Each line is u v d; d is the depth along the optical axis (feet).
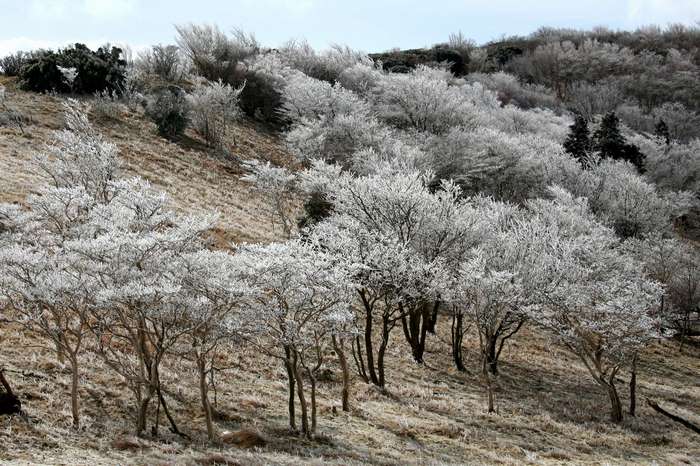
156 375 57.16
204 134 181.16
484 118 207.62
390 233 94.53
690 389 116.37
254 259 61.87
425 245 99.40
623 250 143.13
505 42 544.21
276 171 134.21
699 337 153.99
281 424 66.80
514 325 131.34
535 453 70.74
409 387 89.81
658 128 278.26
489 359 103.45
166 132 172.76
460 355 103.24
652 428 90.63
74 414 55.83
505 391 97.14
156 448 53.26
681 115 348.38
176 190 140.36
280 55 264.72
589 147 226.38
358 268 75.56
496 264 97.91
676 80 409.08
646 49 481.46
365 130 167.02
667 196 196.03
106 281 56.13
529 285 93.71
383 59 401.70
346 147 163.94
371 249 86.07
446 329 121.70
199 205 136.05
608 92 385.29
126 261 57.41
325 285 63.26
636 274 117.39
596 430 85.92
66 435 53.26
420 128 193.06
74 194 75.72
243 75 220.64
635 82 409.08
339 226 99.40
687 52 490.90
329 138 166.09
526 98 372.38
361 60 295.89
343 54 287.48
